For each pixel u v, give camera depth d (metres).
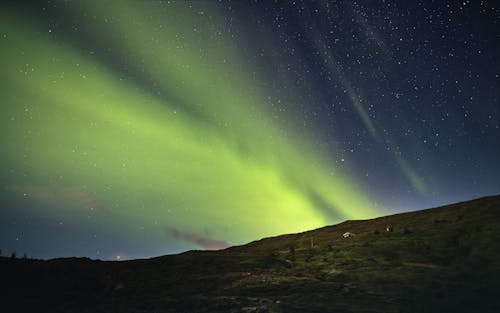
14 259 39.72
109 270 43.84
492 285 30.95
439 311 26.58
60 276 37.78
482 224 46.34
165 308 29.67
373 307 28.02
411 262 39.72
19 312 27.45
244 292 33.72
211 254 53.97
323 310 27.66
